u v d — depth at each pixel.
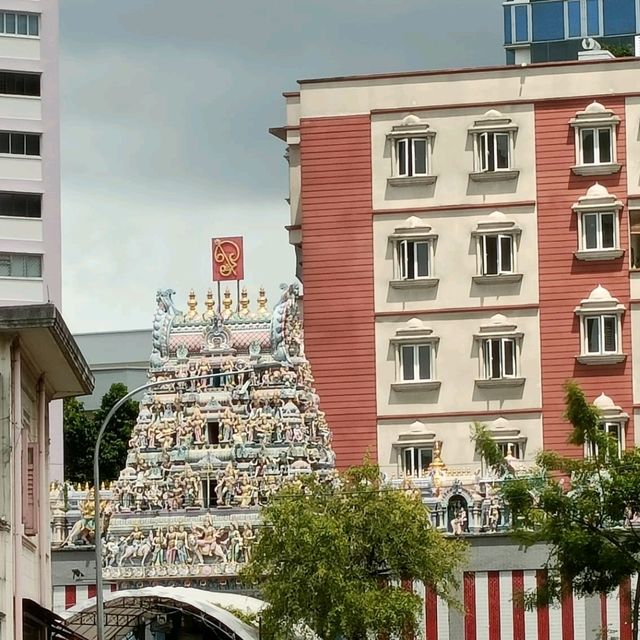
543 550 136.38
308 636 128.12
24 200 176.25
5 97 176.25
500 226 164.75
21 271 175.75
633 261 164.62
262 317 147.38
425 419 163.38
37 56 177.25
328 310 165.88
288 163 173.25
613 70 165.75
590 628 134.75
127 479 144.75
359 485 125.75
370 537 124.00
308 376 149.00
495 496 139.50
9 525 80.50
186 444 145.00
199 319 147.88
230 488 142.88
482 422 162.75
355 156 167.25
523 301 164.12
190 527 142.50
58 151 177.25
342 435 164.12
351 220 166.62
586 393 162.38
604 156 165.25
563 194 165.12
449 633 136.75
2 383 81.44
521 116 166.12
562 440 161.75
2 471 80.81
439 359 164.00
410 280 164.75
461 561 127.75
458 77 166.75
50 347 85.88
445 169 166.38
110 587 142.88
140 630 141.62
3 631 79.56
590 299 162.75
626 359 162.62
